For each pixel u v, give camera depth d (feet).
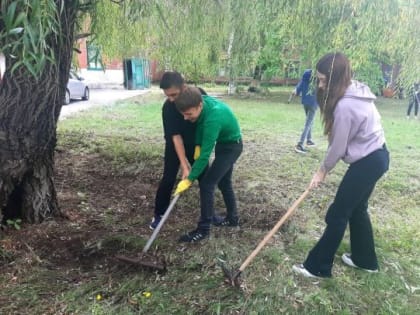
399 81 13.32
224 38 15.60
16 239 10.78
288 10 12.46
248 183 16.87
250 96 59.21
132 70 66.49
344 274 10.16
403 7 11.50
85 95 48.49
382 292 9.68
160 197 11.80
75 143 22.02
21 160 10.71
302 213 13.92
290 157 21.67
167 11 15.26
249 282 9.55
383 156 8.93
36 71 7.32
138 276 9.66
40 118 10.81
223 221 12.53
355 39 11.59
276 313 8.68
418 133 31.32
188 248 10.92
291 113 40.14
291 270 10.09
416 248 11.96
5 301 8.67
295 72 29.22
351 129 8.64
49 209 12.01
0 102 10.30
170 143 11.23
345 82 8.57
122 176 17.08
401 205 15.60
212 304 8.80
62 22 10.03
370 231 10.05
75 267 10.00
